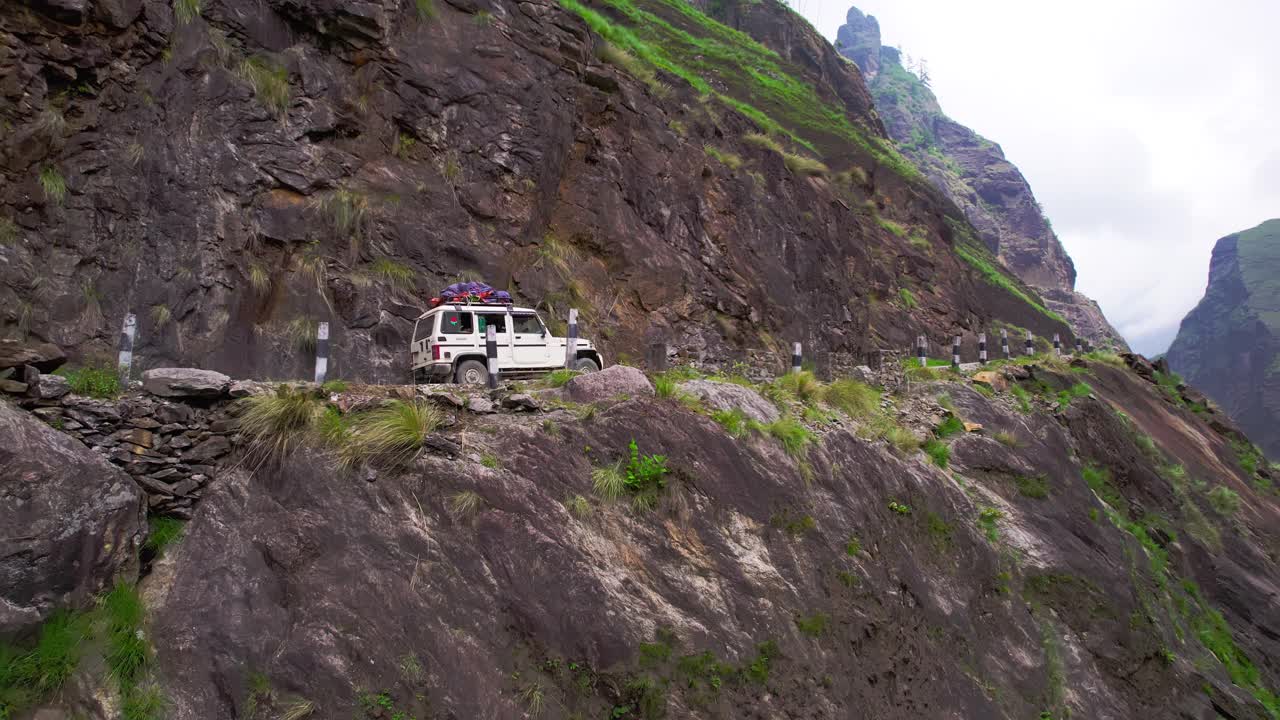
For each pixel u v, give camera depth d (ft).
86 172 30.66
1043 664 30.71
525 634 20.15
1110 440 54.08
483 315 33.81
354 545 19.83
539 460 23.43
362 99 38.88
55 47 30.45
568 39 50.06
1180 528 53.16
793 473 28.19
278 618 18.42
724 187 59.98
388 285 36.04
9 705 15.08
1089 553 38.09
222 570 18.88
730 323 52.65
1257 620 50.19
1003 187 533.96
